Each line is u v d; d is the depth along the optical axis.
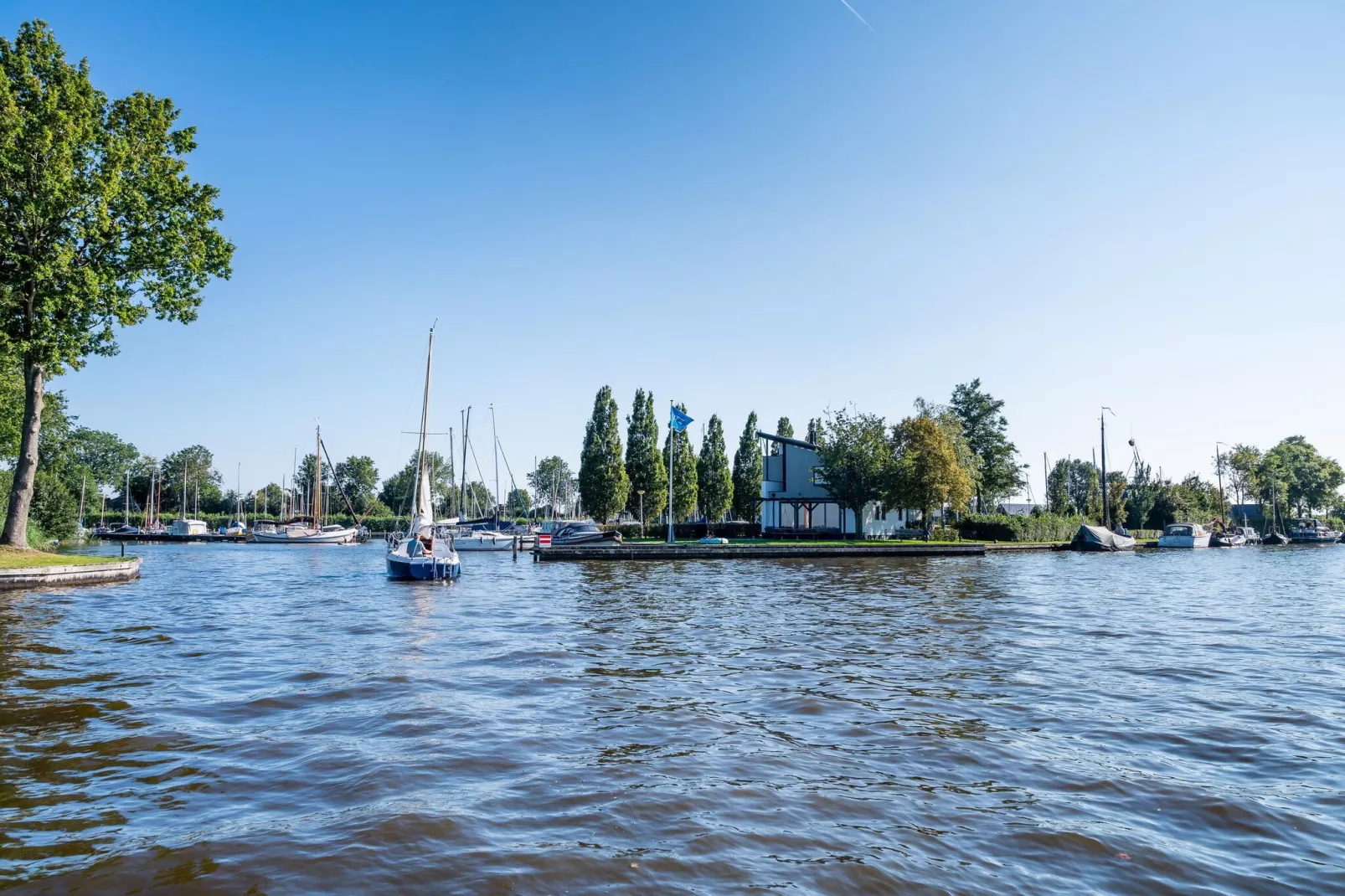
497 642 17.55
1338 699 11.92
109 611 23.77
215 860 6.15
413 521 41.91
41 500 65.75
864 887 5.76
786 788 7.94
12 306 30.52
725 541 55.44
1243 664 14.85
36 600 27.05
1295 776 8.35
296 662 15.02
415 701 11.68
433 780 8.12
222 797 7.62
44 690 12.41
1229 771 8.52
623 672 14.01
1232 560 57.97
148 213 33.06
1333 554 70.00
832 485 62.69
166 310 34.06
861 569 42.94
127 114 33.31
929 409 71.31
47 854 6.28
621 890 5.68
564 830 6.81
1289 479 123.12
